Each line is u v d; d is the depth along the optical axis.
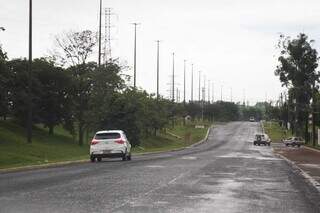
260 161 37.97
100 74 65.06
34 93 64.94
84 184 19.33
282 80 100.38
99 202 14.38
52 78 66.50
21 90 63.84
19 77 63.78
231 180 21.38
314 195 17.03
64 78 66.00
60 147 56.78
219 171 26.30
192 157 43.62
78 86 65.25
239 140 120.38
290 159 44.41
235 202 14.74
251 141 116.50
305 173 27.06
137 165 30.98
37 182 20.16
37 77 65.56
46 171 26.83
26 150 46.28
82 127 67.00
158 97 104.88
